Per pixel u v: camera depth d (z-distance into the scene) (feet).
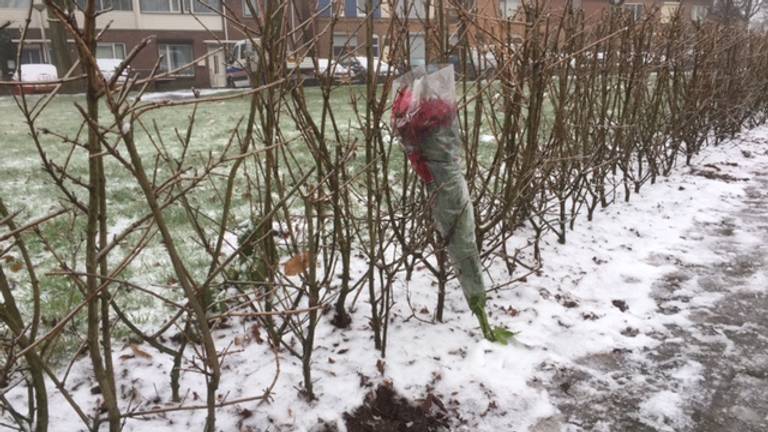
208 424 6.09
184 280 5.05
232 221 14.33
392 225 8.98
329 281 8.27
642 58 16.35
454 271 9.95
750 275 12.54
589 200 17.39
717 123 25.14
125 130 4.30
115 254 13.07
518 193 10.50
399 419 7.99
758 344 9.89
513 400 8.30
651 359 9.45
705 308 11.11
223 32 97.66
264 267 9.62
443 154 8.24
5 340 5.71
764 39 30.25
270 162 8.09
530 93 10.28
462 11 9.85
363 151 22.21
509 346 9.46
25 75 75.77
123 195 18.53
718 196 18.26
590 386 8.73
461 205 8.53
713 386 8.78
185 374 8.36
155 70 4.65
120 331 9.39
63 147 30.99
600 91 16.20
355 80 13.15
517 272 12.15
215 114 46.34
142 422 7.43
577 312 10.75
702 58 20.61
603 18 15.64
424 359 8.91
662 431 7.84
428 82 8.05
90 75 4.25
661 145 19.47
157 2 96.43
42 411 6.00
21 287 11.24
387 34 9.41
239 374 8.43
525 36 10.15
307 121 8.14
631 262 13.08
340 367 8.67
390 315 10.07
